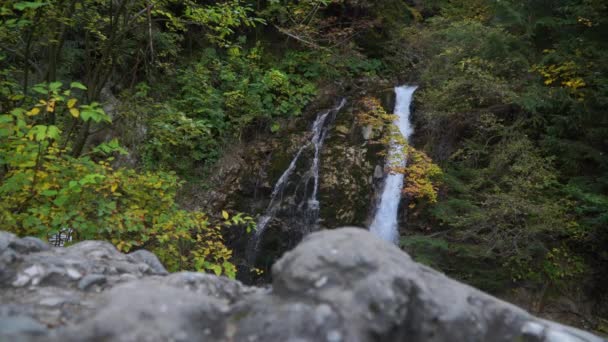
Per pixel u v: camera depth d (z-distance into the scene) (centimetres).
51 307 154
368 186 784
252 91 892
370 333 121
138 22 556
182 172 806
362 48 1038
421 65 960
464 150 744
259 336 121
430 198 674
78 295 168
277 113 908
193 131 577
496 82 719
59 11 429
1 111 441
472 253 610
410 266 147
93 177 281
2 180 320
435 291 141
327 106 933
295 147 865
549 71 730
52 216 289
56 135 256
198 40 929
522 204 583
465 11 1111
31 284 169
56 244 334
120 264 206
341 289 129
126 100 618
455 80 752
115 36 509
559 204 620
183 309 125
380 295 126
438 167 688
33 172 288
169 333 116
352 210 776
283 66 969
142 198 364
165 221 352
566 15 755
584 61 685
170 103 830
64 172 308
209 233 400
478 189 683
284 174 836
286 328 119
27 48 447
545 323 150
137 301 124
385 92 902
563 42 731
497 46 776
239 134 880
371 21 1022
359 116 822
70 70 718
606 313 609
